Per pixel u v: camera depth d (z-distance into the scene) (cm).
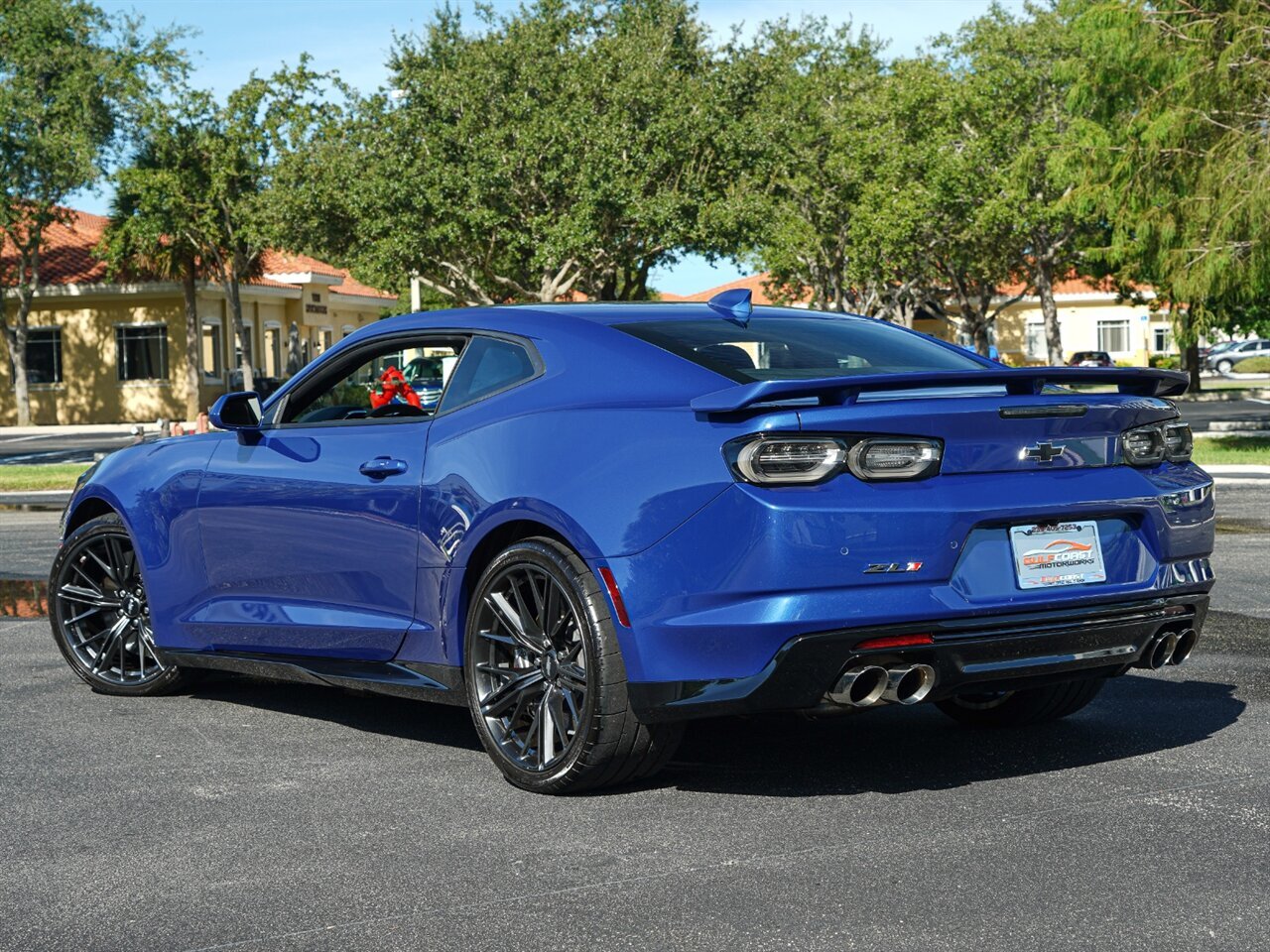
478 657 475
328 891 370
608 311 506
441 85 3269
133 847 411
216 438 595
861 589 409
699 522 414
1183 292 2078
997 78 4575
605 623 434
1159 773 471
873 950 320
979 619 421
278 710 602
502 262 3638
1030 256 5319
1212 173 2047
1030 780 465
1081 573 445
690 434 424
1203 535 477
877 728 546
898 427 415
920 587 415
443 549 486
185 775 492
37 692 643
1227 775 466
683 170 3397
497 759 471
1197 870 371
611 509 433
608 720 436
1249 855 383
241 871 388
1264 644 711
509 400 484
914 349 514
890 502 412
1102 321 7044
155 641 615
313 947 330
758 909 348
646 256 3703
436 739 544
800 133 4712
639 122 3388
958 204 4500
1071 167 2302
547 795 459
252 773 495
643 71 3384
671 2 4003
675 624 419
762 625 404
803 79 4897
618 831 417
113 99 4372
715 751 513
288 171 3384
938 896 354
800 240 4634
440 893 365
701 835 411
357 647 525
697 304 530
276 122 3484
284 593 555
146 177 4281
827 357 482
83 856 403
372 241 3350
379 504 509
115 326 4625
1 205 4331
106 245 4434
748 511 406
